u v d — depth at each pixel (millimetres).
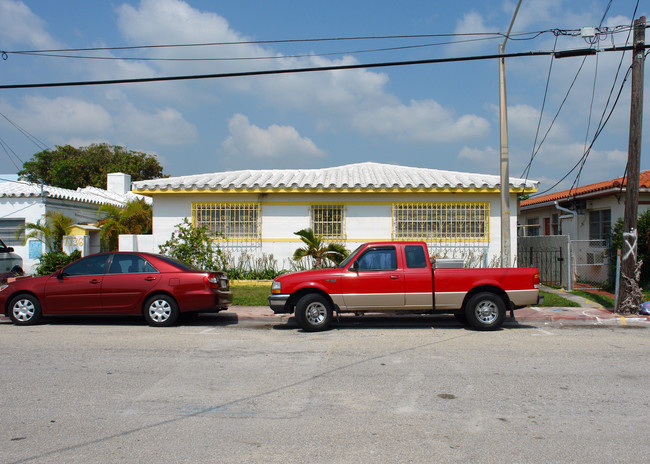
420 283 9961
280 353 8008
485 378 6531
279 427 4840
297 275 10148
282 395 5832
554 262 17125
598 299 13852
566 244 15992
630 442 4492
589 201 18453
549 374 6730
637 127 11461
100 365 7184
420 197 16266
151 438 4566
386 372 6828
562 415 5180
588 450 4316
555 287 16422
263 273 16234
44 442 4469
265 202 16484
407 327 10688
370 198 16344
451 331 10117
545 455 4215
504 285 10008
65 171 38969
